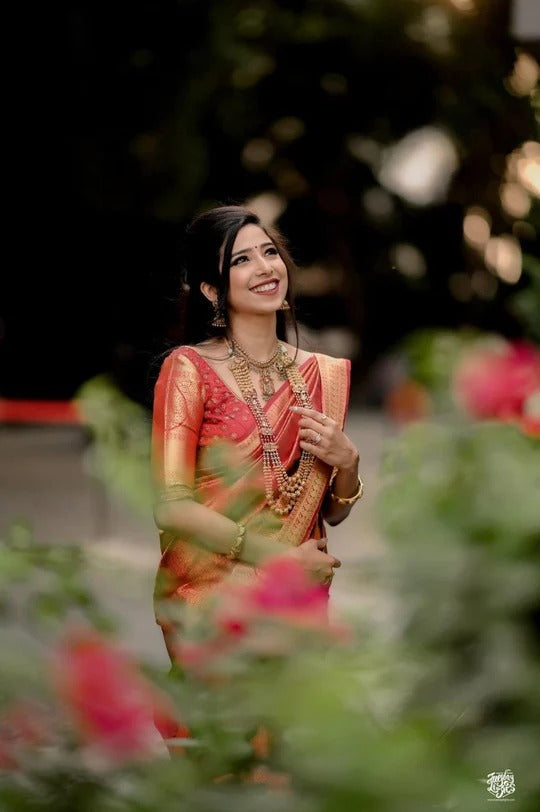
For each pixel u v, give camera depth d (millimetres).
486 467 2182
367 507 2213
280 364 5812
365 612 2242
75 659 2264
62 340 33562
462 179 28094
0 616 2568
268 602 2629
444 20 28344
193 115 31109
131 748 2250
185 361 5656
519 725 2018
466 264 33250
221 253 5781
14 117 31781
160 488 2914
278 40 31297
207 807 2203
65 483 22594
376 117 34281
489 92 25609
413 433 2309
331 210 39750
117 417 2893
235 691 2391
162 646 6461
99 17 30625
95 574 2762
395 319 42156
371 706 2047
